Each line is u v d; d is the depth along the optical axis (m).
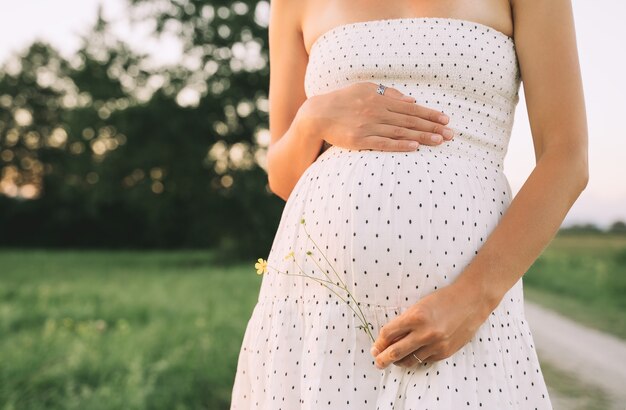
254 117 24.22
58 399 5.02
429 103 1.33
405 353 1.12
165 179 24.73
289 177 1.55
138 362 5.70
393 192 1.27
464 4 1.35
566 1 1.30
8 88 42.62
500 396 1.19
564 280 14.21
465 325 1.14
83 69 24.11
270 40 1.68
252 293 12.65
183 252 36.91
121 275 18.39
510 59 1.34
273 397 1.32
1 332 7.74
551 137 1.25
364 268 1.27
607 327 8.91
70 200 39.34
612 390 5.41
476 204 1.27
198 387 5.39
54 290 12.72
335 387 1.25
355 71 1.38
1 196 40.09
